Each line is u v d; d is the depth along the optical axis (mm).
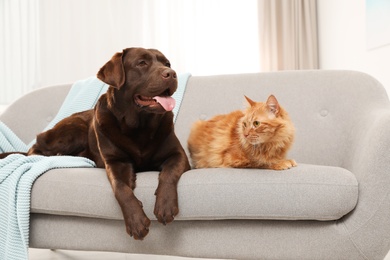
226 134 1704
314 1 4387
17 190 1626
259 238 1515
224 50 4402
